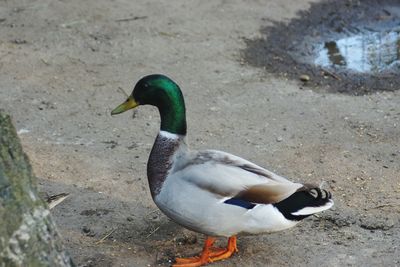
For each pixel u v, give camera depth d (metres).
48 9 16.02
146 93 8.38
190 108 12.24
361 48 15.12
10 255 6.01
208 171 7.68
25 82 13.02
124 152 10.87
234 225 7.66
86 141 11.19
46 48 14.35
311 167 10.47
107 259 8.33
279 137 11.34
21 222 6.10
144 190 9.85
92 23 15.48
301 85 13.31
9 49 14.25
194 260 8.27
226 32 15.37
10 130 6.27
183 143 8.18
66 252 6.59
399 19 16.75
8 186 6.06
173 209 7.81
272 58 14.41
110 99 12.54
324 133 11.48
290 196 7.61
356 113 12.15
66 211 9.30
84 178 10.14
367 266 8.24
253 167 7.84
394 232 8.94
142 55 14.23
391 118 11.97
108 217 9.20
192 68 13.73
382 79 13.61
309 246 8.62
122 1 16.62
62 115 11.97
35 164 10.45
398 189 9.89
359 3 17.41
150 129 11.62
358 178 10.16
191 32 15.28
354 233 8.91
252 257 8.40
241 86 13.10
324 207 7.66
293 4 17.06
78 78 13.25
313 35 15.65
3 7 16.12
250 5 16.77
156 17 15.88
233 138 11.31
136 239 8.77
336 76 13.71
